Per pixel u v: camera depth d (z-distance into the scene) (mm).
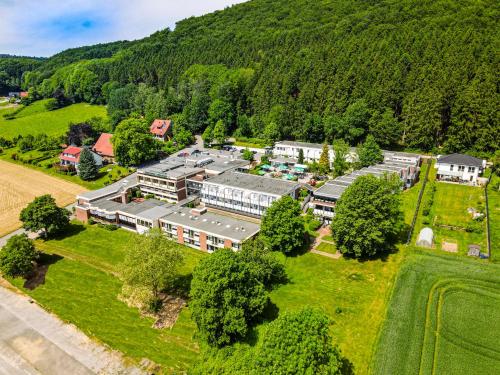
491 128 120812
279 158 139750
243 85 194125
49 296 73375
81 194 110562
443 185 105938
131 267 65875
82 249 89188
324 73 165625
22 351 60188
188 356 57906
